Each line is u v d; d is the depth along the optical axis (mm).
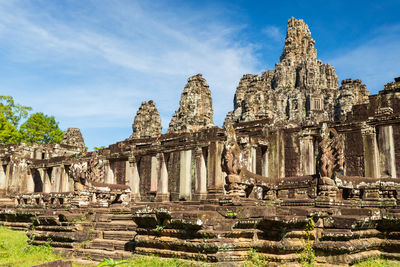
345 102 50062
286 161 21953
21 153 36750
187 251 10672
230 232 10336
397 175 18047
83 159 32375
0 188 36156
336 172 13727
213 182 22047
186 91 33562
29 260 12531
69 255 13508
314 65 79750
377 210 11359
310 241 10500
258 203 13273
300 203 13141
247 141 20672
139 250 11766
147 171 29266
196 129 32031
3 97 50250
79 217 15258
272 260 10188
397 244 10984
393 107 18656
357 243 10422
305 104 74250
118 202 22406
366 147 19016
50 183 35781
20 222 21234
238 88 54906
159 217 11453
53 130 53438
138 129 41281
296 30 90125
